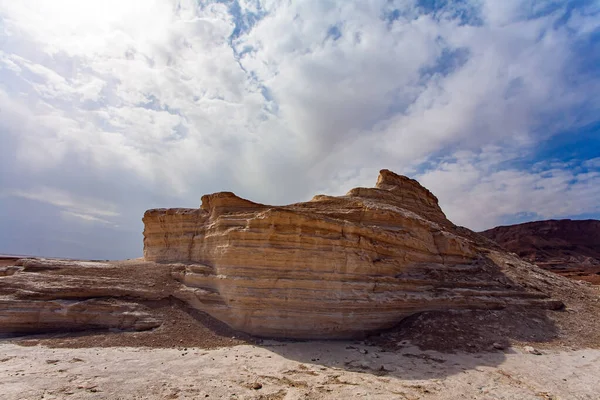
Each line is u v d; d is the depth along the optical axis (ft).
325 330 48.60
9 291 50.11
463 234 99.76
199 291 54.34
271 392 30.73
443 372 37.91
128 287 54.85
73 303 49.96
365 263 54.29
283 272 50.44
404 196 91.76
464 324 52.03
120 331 48.73
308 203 71.56
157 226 73.82
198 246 64.03
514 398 32.14
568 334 54.13
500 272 74.79
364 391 31.71
